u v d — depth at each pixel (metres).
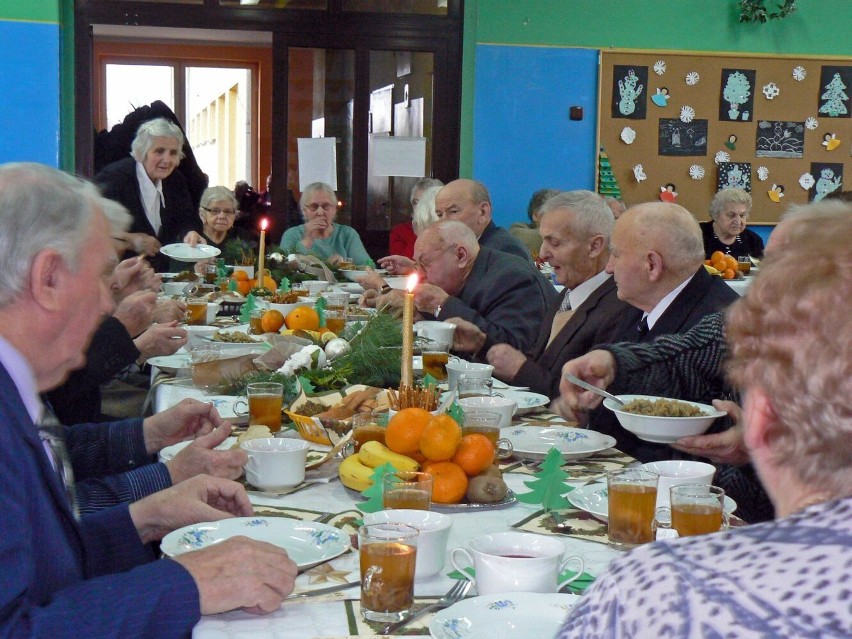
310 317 2.95
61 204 1.17
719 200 6.84
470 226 4.16
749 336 0.70
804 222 0.71
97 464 1.85
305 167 7.19
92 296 1.20
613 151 7.60
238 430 2.04
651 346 2.22
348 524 1.46
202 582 1.11
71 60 6.93
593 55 7.51
